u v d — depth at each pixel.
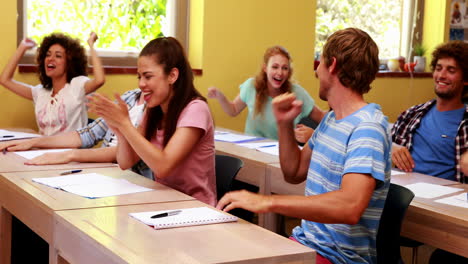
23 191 2.02
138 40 4.32
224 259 1.35
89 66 4.01
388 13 5.46
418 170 2.89
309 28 4.77
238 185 3.10
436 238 2.07
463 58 2.76
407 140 2.96
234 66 4.49
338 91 1.80
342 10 5.18
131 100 2.93
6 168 2.38
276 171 2.76
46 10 3.99
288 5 4.66
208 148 2.26
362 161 1.64
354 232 1.77
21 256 2.76
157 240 1.48
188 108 2.16
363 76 1.77
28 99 3.75
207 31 4.36
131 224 1.63
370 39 1.79
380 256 1.97
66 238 1.67
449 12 5.56
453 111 2.85
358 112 1.76
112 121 2.05
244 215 2.42
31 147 2.82
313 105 3.98
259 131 4.05
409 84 5.37
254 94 4.05
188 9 4.45
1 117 3.82
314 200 1.62
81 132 2.96
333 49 1.79
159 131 2.32
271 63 3.89
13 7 3.77
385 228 1.98
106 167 2.46
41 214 1.87
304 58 4.78
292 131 2.03
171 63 2.16
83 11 4.11
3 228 2.30
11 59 3.65
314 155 1.88
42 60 3.57
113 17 4.21
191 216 1.69
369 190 1.63
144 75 2.16
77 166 2.46
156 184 2.15
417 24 5.60
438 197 2.25
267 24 4.59
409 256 3.62
